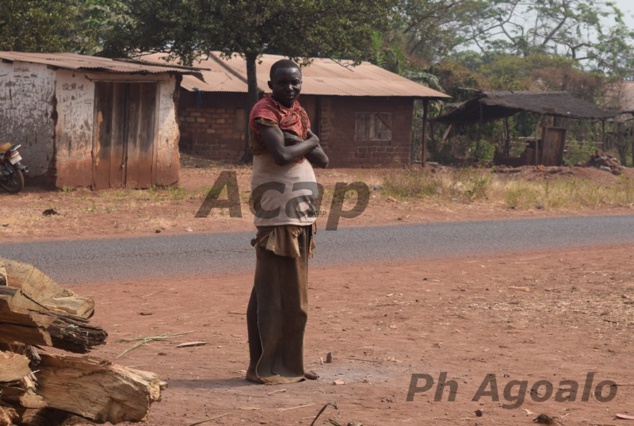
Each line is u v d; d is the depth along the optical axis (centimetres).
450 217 2069
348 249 1462
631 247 1560
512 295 1037
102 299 993
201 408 555
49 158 2291
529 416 552
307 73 4134
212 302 991
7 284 458
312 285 1105
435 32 7981
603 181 3881
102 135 2369
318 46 3522
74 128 2305
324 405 553
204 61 4050
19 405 421
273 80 642
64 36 3703
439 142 5234
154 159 2489
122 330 833
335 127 4019
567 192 2570
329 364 703
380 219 1969
